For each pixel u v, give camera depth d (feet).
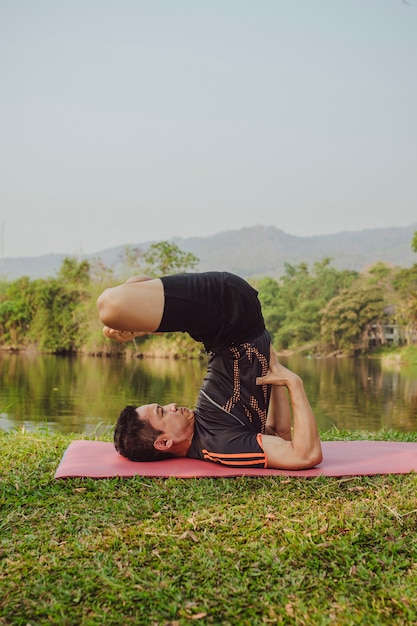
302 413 9.84
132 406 10.44
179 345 83.66
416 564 6.92
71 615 6.04
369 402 50.24
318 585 6.51
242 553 7.13
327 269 127.54
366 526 7.78
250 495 8.84
